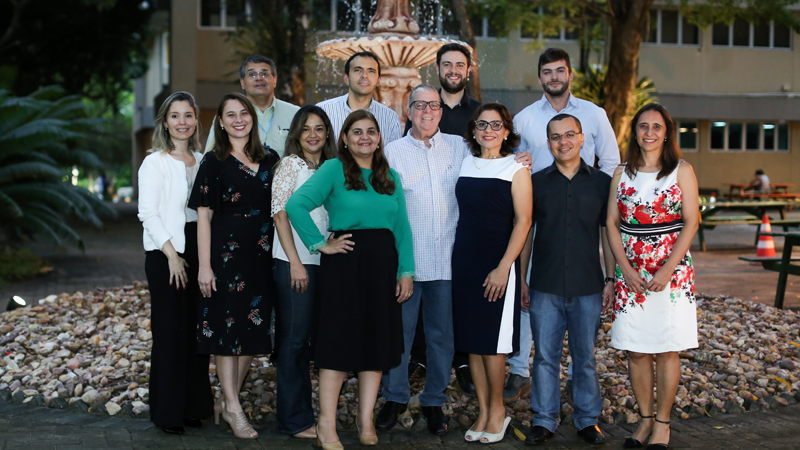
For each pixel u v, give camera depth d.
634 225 3.76
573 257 3.84
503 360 3.87
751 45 28.08
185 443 3.83
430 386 4.09
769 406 4.47
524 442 3.89
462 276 3.86
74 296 7.50
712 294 8.43
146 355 5.28
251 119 3.90
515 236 3.74
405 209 3.88
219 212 3.88
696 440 3.89
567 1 15.77
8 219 10.30
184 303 4.00
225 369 3.95
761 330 6.21
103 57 20.52
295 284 3.84
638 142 3.73
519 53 22.44
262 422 4.20
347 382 4.73
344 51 6.21
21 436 3.91
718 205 12.98
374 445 3.85
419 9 11.91
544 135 4.57
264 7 14.39
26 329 6.11
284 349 3.93
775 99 27.66
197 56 22.12
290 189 3.80
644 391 3.84
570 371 4.46
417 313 4.11
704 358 5.25
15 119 10.76
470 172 3.88
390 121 4.66
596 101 17.08
